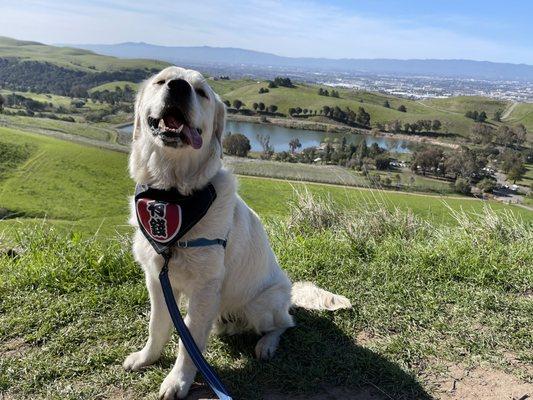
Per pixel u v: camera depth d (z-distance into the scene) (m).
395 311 1.35
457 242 1.89
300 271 1.64
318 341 1.18
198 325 1.03
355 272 1.64
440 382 1.04
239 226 1.11
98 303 1.32
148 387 1.00
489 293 1.45
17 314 1.26
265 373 1.06
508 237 2.03
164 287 0.98
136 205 1.02
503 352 1.16
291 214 2.38
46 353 1.10
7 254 1.77
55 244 1.80
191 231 0.99
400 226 2.21
